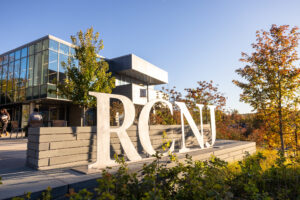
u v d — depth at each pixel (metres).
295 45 7.80
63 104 17.09
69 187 2.62
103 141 3.70
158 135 5.91
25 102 15.20
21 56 16.22
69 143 3.91
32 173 3.28
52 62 14.43
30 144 3.88
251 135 12.95
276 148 9.03
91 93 3.67
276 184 3.21
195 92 13.22
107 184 2.05
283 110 8.12
